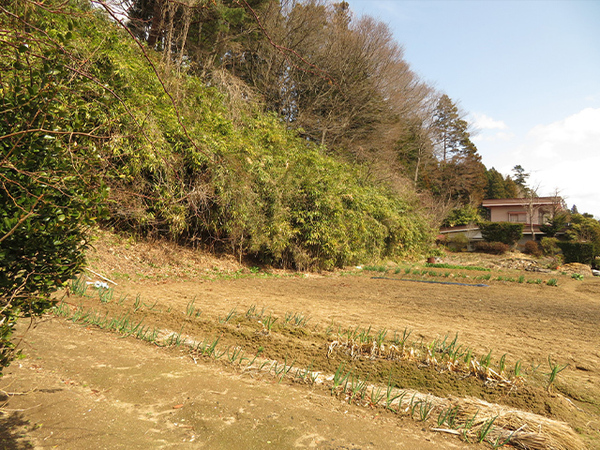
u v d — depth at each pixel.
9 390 2.93
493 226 30.77
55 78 1.97
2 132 1.89
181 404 2.92
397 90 25.95
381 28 23.58
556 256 24.45
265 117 15.47
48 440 2.39
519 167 67.06
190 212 10.23
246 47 18.66
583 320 6.92
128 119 7.62
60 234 2.08
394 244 20.16
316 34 20.84
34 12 2.00
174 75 10.71
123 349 3.94
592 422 3.17
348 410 3.05
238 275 10.59
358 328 5.44
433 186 43.59
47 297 2.25
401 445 2.59
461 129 51.12
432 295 9.34
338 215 13.74
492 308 7.79
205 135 9.88
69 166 2.03
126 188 8.11
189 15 11.95
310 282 10.91
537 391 3.49
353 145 23.73
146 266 9.05
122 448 2.35
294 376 3.60
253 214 11.30
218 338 4.43
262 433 2.59
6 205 1.91
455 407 3.09
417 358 4.09
